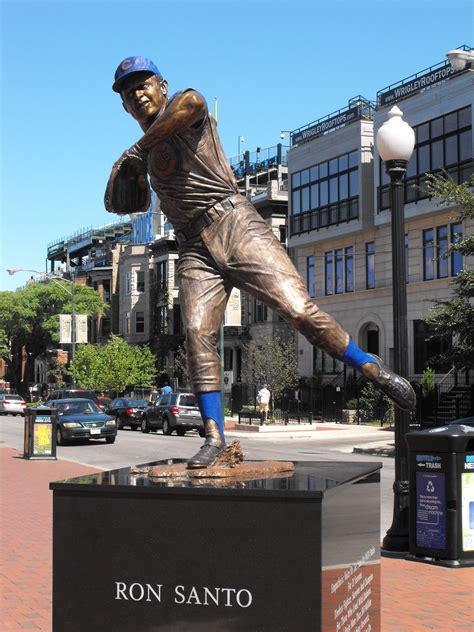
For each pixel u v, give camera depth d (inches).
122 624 135.3
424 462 326.3
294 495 128.0
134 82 167.5
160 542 134.1
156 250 2425.0
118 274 2795.3
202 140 165.6
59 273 3353.8
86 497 138.1
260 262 162.2
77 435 993.5
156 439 1131.3
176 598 133.1
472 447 330.3
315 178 1619.1
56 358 2920.8
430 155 1307.8
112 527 136.6
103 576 136.5
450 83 1264.8
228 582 130.7
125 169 170.6
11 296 2684.5
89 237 3417.8
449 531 318.0
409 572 308.2
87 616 136.8
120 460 797.2
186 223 170.6
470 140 1231.5
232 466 154.8
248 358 1774.1
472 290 875.4
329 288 1620.3
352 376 1486.2
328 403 1470.2
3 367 4151.1
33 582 296.7
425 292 1360.7
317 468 162.6
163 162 166.9
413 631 229.8
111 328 2790.4
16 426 1526.8
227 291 171.8
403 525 349.7
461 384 1282.0
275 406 1600.6
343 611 139.8
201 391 164.9
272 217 1883.6
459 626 235.0
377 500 171.6
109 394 2054.6
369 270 1514.5
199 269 170.4
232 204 166.9
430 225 1353.3
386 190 1437.0
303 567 127.6
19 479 622.8
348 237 1558.8
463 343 898.1
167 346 2258.9
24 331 2748.5
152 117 168.4
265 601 129.0
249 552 130.0
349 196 1521.9
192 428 1227.2
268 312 1797.5
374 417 1385.3
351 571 146.3
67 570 138.1
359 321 1526.8
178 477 146.5
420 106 1326.3
